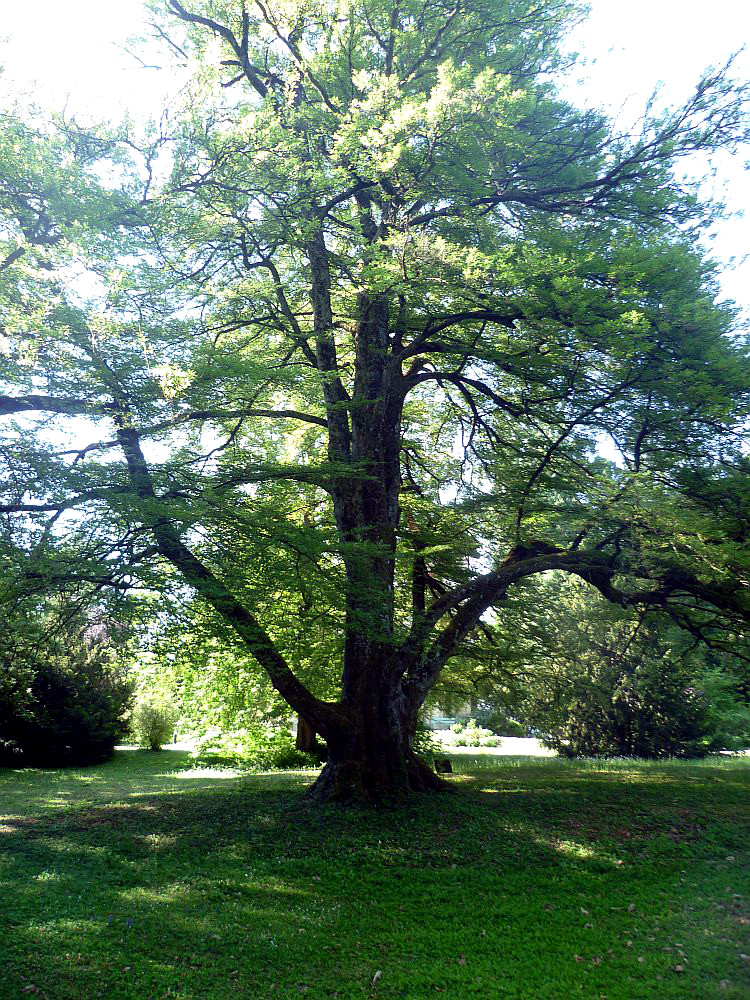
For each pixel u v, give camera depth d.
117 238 10.58
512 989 6.91
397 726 13.86
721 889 9.41
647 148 13.87
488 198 14.11
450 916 8.70
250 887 9.32
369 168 12.25
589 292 11.51
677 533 12.51
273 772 21.75
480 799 13.71
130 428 10.77
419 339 14.48
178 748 32.38
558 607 25.48
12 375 9.74
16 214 10.54
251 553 11.38
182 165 11.93
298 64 14.26
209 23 14.98
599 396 13.39
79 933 7.57
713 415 12.06
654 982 7.00
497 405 16.45
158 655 11.99
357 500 14.35
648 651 24.42
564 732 28.14
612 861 10.47
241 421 15.01
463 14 14.66
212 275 14.55
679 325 11.88
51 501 10.09
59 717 25.38
